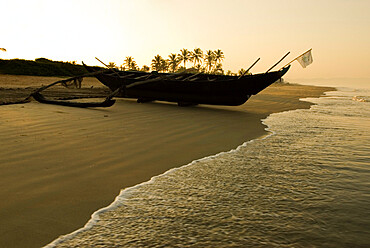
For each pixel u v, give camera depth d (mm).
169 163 4832
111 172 4289
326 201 3352
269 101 18516
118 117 9094
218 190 3666
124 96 14297
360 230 2703
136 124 8117
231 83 11602
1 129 6605
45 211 2994
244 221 2848
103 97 15297
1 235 2516
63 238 2502
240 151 5715
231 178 4125
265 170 4512
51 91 17641
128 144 5938
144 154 5301
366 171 4488
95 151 5312
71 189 3602
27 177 3922
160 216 2938
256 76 11031
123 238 2514
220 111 11961
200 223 2799
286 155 5430
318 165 4793
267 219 2895
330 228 2732
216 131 7715
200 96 12531
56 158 4789
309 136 7285
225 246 2402
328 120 10281
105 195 3459
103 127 7465
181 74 14336
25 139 5855
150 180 4008
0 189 3500
